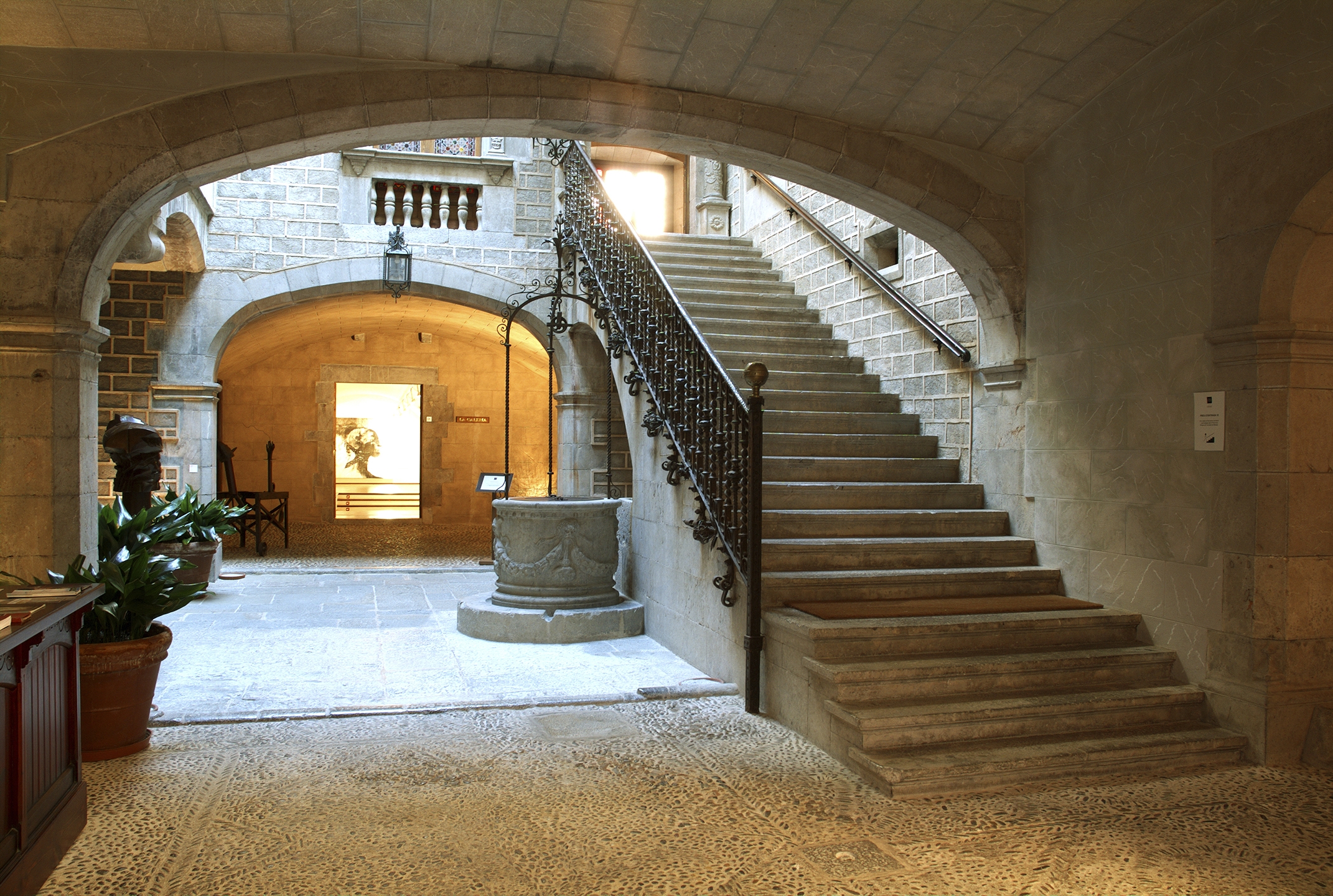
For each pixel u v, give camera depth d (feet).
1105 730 13.97
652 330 22.54
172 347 31.71
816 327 28.14
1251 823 11.46
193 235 29.07
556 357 35.99
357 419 69.72
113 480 31.32
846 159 17.30
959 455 21.84
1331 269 13.35
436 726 15.03
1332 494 13.80
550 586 22.86
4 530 13.64
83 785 11.03
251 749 13.82
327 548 39.75
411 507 60.13
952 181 17.89
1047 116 17.17
